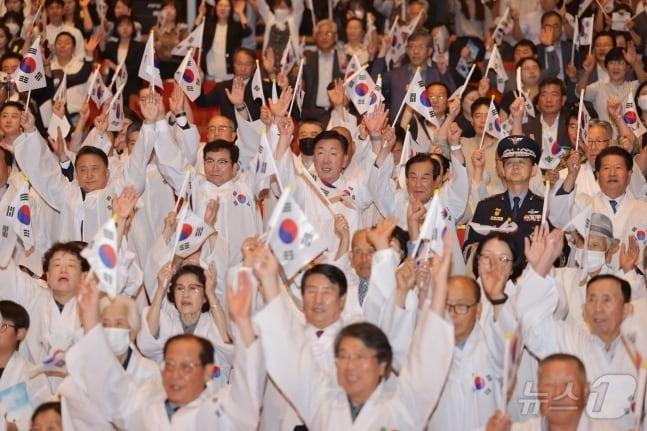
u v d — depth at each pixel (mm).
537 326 9664
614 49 17875
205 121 18031
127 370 10008
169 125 14422
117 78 18188
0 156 13938
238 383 8922
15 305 10578
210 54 19812
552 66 19016
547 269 9680
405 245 11453
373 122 12930
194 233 11977
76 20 20422
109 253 9148
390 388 9562
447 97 16312
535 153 12727
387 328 9562
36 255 13648
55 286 11148
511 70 18719
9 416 10211
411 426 8859
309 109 18469
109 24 20516
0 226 12523
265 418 10484
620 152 12930
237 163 14047
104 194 13570
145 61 14180
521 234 12531
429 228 10008
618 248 11883
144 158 13438
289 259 9406
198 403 9211
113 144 15766
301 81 17734
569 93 18281
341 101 15562
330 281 9836
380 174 13000
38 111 16734
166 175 13594
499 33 19453
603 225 11805
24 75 15492
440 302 8852
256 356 8875
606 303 9898
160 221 14422
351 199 13203
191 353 9148
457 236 13516
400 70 17672
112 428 9484
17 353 10758
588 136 14320
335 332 9859
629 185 13805
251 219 13711
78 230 13578
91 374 9125
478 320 10031
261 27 21375
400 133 14719
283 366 8992
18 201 12570
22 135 13469
